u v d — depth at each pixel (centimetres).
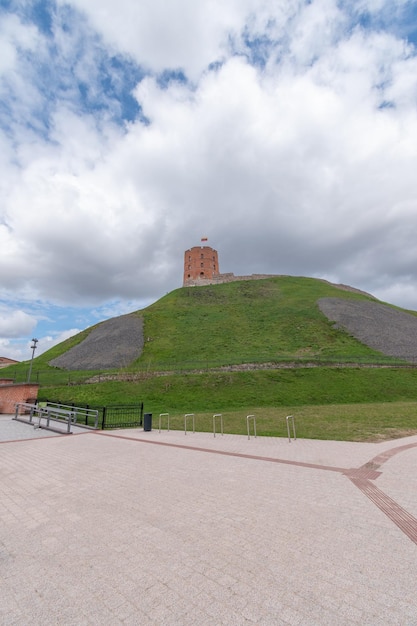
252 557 416
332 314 5903
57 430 1595
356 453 1028
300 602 324
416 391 3095
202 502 621
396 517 535
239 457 1002
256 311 6650
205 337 5416
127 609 320
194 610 316
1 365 7706
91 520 548
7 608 327
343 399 2833
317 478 765
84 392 3167
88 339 5734
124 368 4116
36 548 455
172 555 427
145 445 1234
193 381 3272
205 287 8425
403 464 880
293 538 468
